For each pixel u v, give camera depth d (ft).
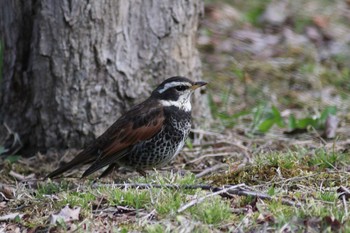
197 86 39.27
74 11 42.75
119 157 38.65
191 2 45.39
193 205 31.89
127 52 43.93
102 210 33.14
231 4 70.49
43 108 44.24
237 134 47.67
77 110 43.91
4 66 45.68
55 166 43.29
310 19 67.46
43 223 32.32
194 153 44.45
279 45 63.10
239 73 57.62
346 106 53.31
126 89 44.16
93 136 44.16
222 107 53.06
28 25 44.37
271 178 37.01
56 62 43.45
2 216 33.47
